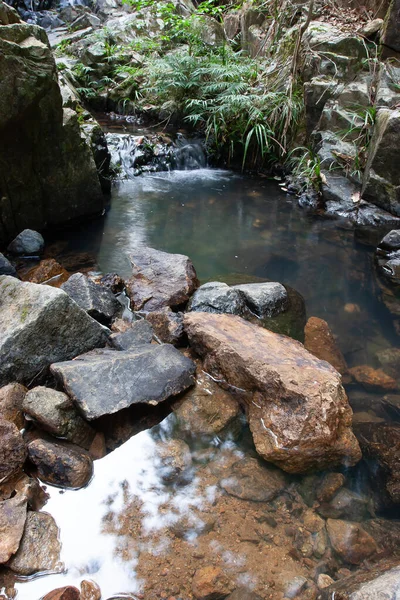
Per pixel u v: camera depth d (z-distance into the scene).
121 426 2.12
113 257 3.79
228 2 9.55
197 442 2.11
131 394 2.13
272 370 2.17
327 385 2.09
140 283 3.23
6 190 3.61
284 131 6.00
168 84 7.03
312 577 1.57
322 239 4.46
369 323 3.15
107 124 7.33
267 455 1.99
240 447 2.10
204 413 2.23
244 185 6.00
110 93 7.90
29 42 3.36
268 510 1.81
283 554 1.65
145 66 8.10
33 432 2.01
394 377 2.61
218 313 2.82
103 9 10.82
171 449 2.06
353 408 2.35
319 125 5.80
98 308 2.85
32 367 2.26
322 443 1.95
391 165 4.74
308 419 1.96
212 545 1.67
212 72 6.67
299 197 5.56
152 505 1.81
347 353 2.82
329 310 3.28
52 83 3.48
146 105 7.65
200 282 3.45
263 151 6.00
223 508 1.81
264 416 2.13
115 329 2.77
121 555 1.61
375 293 3.55
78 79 8.09
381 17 5.93
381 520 1.79
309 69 5.98
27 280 3.25
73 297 2.87
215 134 6.39
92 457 2.00
